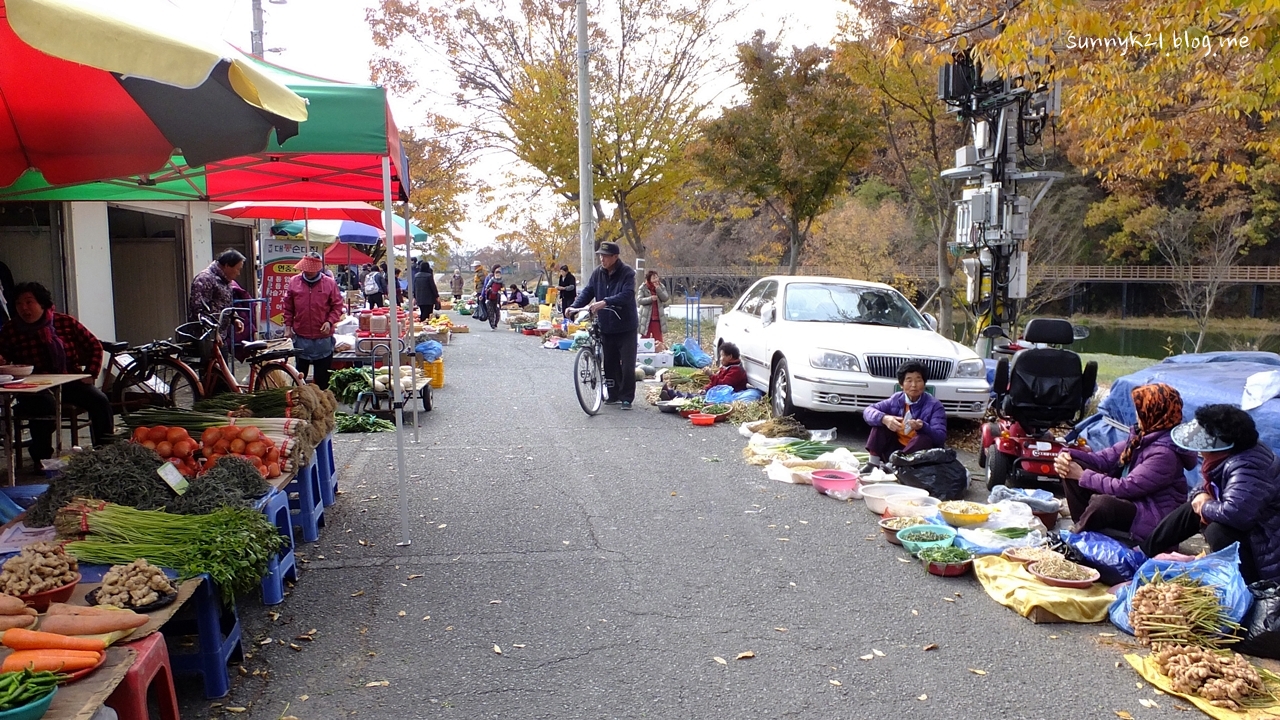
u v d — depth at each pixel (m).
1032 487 6.62
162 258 13.69
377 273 21.66
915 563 5.22
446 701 3.56
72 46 2.94
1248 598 4.01
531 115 22.11
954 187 18.77
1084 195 30.14
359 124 5.13
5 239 9.66
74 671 2.63
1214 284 27.09
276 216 11.81
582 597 4.66
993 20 7.61
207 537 3.56
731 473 7.39
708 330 22.39
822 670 3.85
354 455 7.95
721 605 4.57
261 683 3.71
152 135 5.70
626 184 22.61
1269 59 7.16
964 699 3.60
